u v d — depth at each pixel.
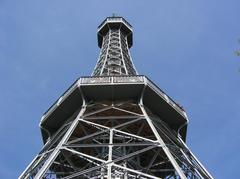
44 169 31.36
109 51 62.94
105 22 73.62
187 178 31.19
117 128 39.28
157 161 39.62
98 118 38.44
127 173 31.39
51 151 36.31
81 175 31.44
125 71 54.59
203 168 35.78
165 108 42.84
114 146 34.34
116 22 73.31
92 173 31.56
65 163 38.81
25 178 34.50
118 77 41.47
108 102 41.22
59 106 42.28
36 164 36.22
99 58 60.97
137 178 30.75
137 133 38.97
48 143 39.78
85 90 40.88
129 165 36.25
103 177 30.08
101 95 41.22
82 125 38.66
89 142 39.28
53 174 34.12
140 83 40.53
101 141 39.88
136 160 38.84
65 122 42.84
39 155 37.69
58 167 38.34
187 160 36.16
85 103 40.62
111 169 29.98
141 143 34.31
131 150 38.91
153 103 42.34
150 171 36.91
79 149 39.53
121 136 36.06
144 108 40.62
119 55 61.25
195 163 36.50
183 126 44.06
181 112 43.59
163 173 39.03
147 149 33.19
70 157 38.88
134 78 41.31
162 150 36.66
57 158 37.84
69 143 34.50
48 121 43.53
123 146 35.88
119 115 41.00
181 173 29.94
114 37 69.25
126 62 59.97
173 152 36.28
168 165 38.75
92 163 35.88
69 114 42.94
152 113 42.97
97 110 40.78
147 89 41.09
